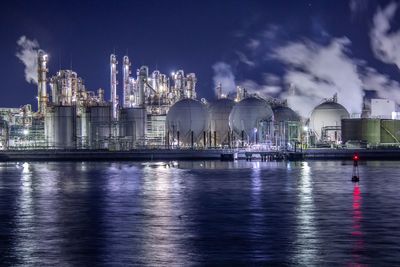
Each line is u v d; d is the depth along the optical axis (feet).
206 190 269.03
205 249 134.62
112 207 208.03
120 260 124.36
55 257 127.24
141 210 199.52
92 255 128.88
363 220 174.91
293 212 192.95
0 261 123.95
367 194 247.70
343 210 197.16
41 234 153.38
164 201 226.17
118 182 317.42
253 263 121.60
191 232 155.84
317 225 166.30
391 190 265.13
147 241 143.74
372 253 129.70
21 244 140.56
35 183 314.14
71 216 185.57
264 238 147.02
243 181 320.70
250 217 182.29
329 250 132.87
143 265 120.37
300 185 294.25
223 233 154.20
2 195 250.98
